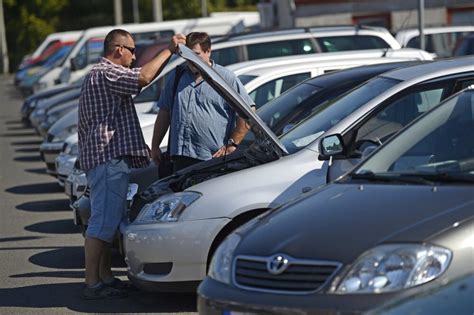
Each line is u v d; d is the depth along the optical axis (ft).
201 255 54.03
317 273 37.88
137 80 57.93
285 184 53.93
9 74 487.20
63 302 60.34
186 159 65.62
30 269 71.26
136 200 59.52
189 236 54.03
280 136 60.34
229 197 53.93
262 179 54.29
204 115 65.21
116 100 58.90
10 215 98.63
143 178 67.36
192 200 54.49
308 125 59.82
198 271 54.19
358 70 71.05
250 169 55.21
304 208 42.47
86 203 67.05
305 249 38.60
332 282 37.29
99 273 60.44
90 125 59.11
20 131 202.18
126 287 60.90
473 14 171.63
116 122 59.06
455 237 37.17
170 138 66.54
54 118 144.05
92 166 58.95
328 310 36.83
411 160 45.52
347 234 38.63
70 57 201.16
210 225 53.88
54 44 280.10
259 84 82.74
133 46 59.98
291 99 70.23
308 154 54.85
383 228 38.40
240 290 39.60
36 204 105.70
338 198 42.63
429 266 36.58
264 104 75.72
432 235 37.32
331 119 59.00
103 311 57.57
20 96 317.63
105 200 59.00
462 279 28.78
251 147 60.75
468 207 38.60
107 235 59.11
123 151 58.90
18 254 77.46
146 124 94.17
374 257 37.19
